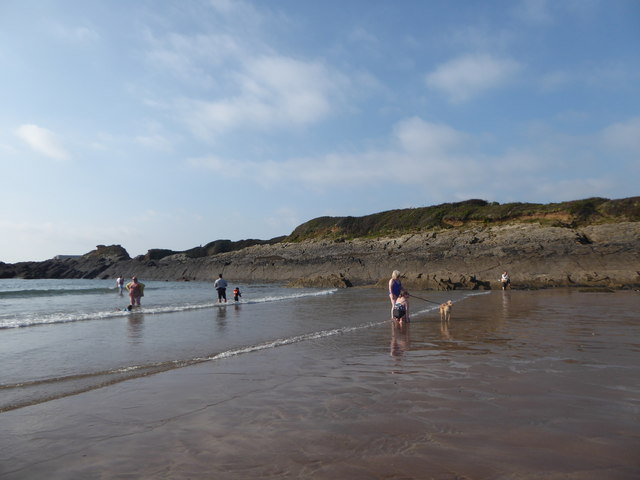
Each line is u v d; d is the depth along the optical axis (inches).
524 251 1649.9
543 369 244.1
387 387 216.4
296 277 2133.4
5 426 170.1
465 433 150.0
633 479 114.6
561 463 124.6
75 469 130.5
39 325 517.7
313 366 272.4
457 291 1274.6
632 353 286.8
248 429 160.6
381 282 1489.9
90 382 240.4
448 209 2588.6
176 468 128.8
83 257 3356.3
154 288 1704.0
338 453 136.3
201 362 291.9
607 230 1626.5
